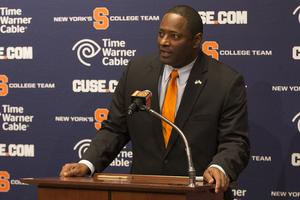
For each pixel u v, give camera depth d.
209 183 2.11
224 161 2.37
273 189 3.75
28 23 4.09
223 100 2.70
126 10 3.94
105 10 3.97
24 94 4.11
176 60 2.68
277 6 3.71
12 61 4.12
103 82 4.00
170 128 2.75
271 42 3.73
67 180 1.92
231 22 3.78
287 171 3.73
